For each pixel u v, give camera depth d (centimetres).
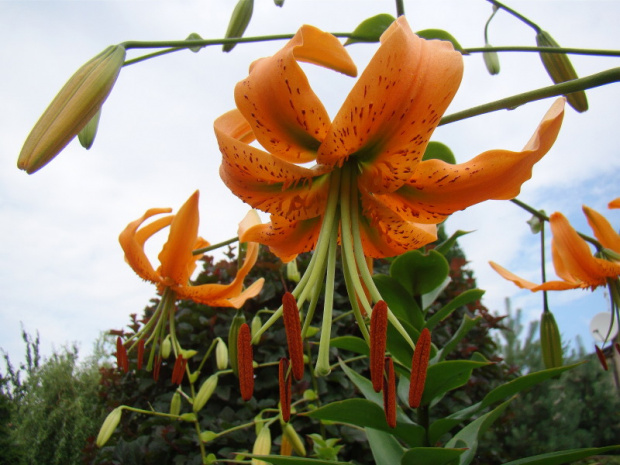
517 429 63
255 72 13
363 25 20
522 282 25
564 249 25
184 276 25
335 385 41
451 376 17
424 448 15
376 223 15
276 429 39
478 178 13
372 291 14
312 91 13
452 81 12
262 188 15
